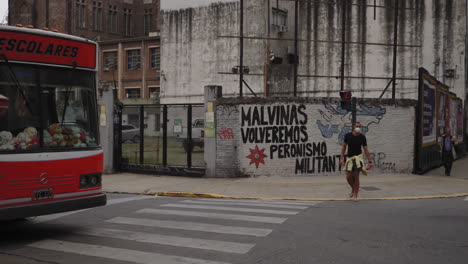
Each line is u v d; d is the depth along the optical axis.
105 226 8.34
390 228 7.74
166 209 10.21
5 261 6.13
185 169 16.97
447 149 17.69
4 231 8.07
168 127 17.48
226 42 35.75
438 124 20.94
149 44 43.62
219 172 16.39
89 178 7.81
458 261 5.77
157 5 62.34
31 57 7.16
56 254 6.44
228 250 6.43
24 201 6.86
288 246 6.59
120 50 45.09
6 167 6.69
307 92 34.16
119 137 18.66
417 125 17.31
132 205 10.96
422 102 17.33
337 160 16.62
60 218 9.21
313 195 12.84
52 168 7.23
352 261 5.80
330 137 16.59
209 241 6.97
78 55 7.86
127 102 41.56
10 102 6.86
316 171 16.50
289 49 34.69
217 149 16.42
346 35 33.28
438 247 6.45
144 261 5.98
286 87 34.44
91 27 57.59
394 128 17.06
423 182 14.77
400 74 32.22
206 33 36.78
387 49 32.34
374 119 16.89
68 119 7.63
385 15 32.34
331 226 7.95
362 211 9.66
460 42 31.03
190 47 37.62
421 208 10.12
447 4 31.25
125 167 18.45
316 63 33.97
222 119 16.36
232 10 35.50
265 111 16.23
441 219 8.60
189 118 17.03
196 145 16.92
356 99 15.48
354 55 33.09
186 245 6.76
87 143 7.90
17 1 54.53
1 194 6.62
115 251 6.52
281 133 16.30
